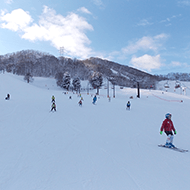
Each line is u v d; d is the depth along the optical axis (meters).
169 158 5.71
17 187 3.64
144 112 21.11
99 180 4.04
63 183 3.86
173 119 16.81
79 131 9.76
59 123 11.71
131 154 6.02
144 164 5.10
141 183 3.93
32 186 3.70
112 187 3.72
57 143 7.14
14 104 21.08
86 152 6.09
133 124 13.18
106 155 5.82
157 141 8.34
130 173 4.45
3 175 4.17
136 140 8.33
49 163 4.99
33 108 18.59
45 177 4.12
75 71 188.50
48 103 25.00
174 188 3.76
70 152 6.04
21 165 4.79
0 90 41.06
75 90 98.31
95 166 4.85
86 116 15.49
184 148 7.32
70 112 17.33
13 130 9.05
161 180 4.11
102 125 12.05
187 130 11.95
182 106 32.81
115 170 4.62
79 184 3.82
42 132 8.99
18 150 6.05
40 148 6.38
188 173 4.58
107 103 30.83
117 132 10.13
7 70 177.50
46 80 134.88
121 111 20.75
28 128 9.73
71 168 4.68
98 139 8.15
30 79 120.81
